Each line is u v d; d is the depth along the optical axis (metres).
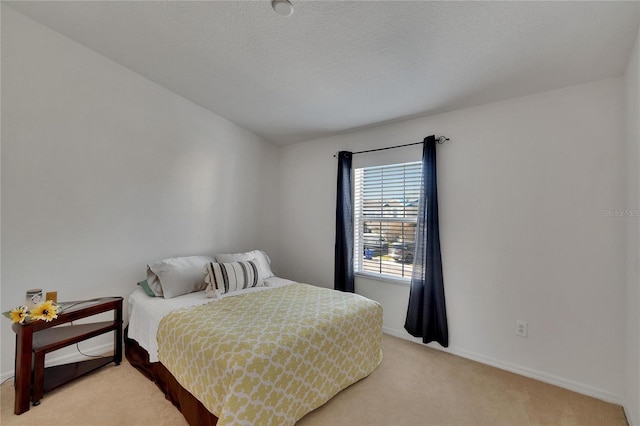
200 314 2.02
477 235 2.47
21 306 1.93
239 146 3.62
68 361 2.35
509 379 2.17
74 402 1.86
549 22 1.56
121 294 2.62
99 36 2.27
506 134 2.34
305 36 1.94
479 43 1.78
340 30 1.84
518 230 2.28
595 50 1.73
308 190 3.80
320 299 2.37
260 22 1.87
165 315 2.05
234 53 2.23
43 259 2.21
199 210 3.21
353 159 3.36
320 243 3.65
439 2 1.53
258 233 3.87
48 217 2.24
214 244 3.36
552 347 2.13
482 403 1.89
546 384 2.11
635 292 1.65
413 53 1.95
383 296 3.06
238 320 1.91
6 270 2.07
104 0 1.90
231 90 2.81
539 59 1.86
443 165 2.66
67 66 2.31
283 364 1.58
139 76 2.72
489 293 2.40
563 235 2.10
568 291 2.08
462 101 2.45
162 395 1.94
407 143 2.92
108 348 2.57
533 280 2.21
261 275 2.99
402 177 3.00
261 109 3.11
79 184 2.38
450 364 2.38
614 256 1.92
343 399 1.92
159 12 1.94
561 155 2.12
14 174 2.09
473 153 2.50
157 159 2.86
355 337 2.09
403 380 2.14
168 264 2.58
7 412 1.75
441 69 2.08
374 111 2.81
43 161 2.21
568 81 2.04
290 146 4.03
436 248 2.59
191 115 3.13
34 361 1.83
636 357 1.62
